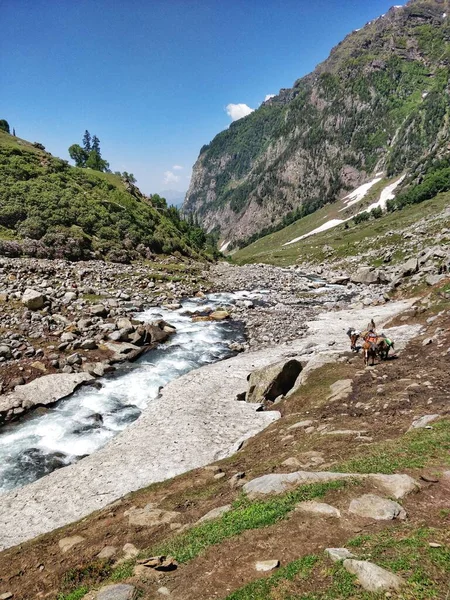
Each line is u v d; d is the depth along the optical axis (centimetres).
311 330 3700
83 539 1107
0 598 929
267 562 737
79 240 5638
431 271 4956
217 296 5081
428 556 657
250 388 2378
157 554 889
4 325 2938
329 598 609
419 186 17388
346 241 13512
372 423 1502
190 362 2948
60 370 2570
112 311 3650
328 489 945
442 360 2059
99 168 12594
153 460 1692
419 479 946
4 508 1445
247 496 1039
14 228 5491
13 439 1941
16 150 7438
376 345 2242
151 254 6700
